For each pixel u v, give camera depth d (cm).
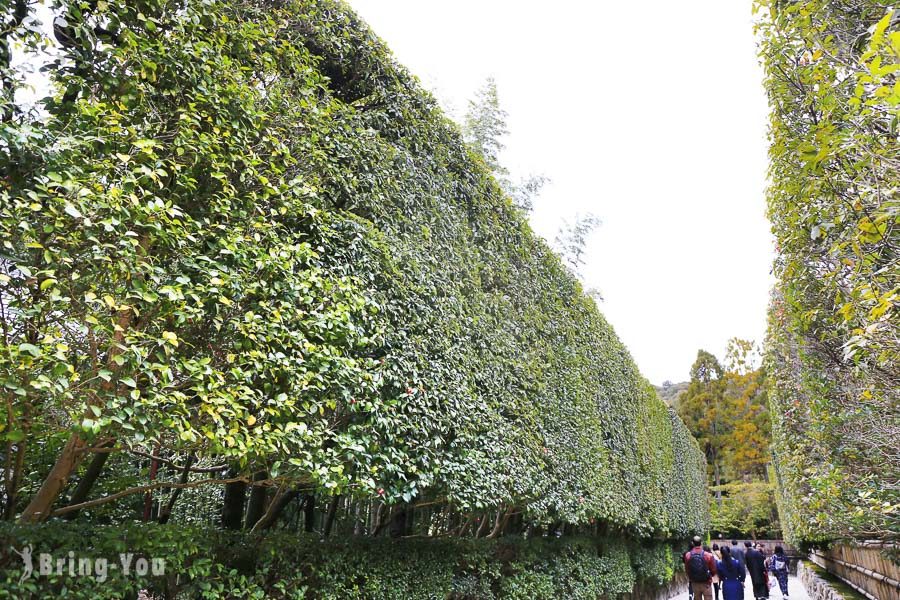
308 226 449
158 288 308
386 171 553
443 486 525
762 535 3797
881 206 309
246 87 405
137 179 307
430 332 547
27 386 250
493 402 651
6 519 309
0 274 242
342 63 577
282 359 363
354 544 470
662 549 1827
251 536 383
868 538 826
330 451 389
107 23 339
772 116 532
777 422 1364
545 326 907
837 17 439
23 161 270
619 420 1207
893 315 325
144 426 284
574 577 973
